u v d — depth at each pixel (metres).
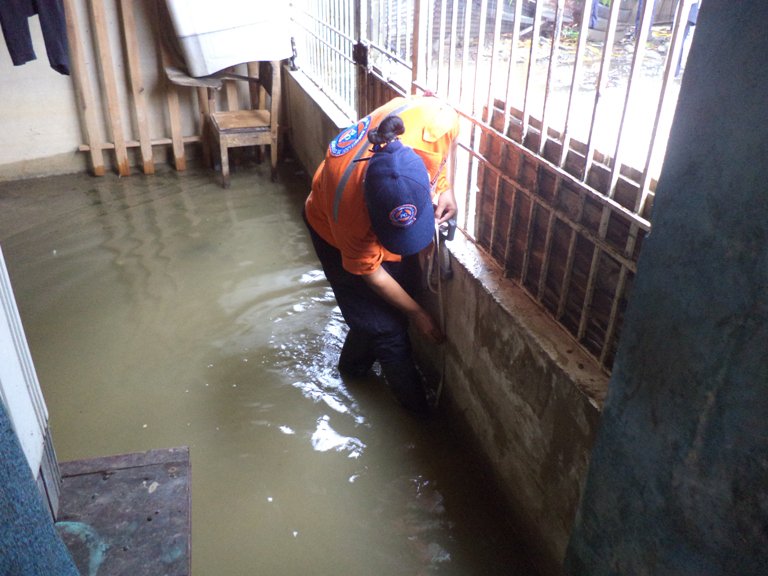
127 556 1.35
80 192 4.78
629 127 1.88
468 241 2.52
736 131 1.03
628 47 2.44
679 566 1.32
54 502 1.43
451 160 2.41
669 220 1.21
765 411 1.04
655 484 1.34
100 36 4.62
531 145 2.00
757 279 1.02
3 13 3.95
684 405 1.23
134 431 2.68
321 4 4.16
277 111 4.77
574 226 1.80
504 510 2.32
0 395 1.07
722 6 1.03
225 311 3.41
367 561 2.17
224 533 2.26
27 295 3.53
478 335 2.34
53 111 4.86
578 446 1.78
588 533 1.65
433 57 2.67
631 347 1.36
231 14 4.42
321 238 2.49
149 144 5.03
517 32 1.94
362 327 2.56
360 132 2.12
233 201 4.65
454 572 2.13
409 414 2.78
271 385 2.93
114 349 3.13
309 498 2.39
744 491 1.11
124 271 3.76
